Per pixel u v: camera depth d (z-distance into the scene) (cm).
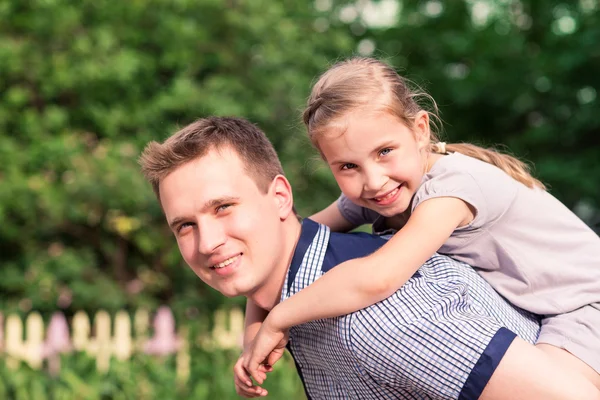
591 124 1309
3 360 582
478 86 1365
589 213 1353
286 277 211
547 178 1238
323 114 233
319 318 196
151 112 899
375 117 229
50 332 651
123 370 600
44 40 904
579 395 180
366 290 191
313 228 214
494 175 237
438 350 185
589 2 1363
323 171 886
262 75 941
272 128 924
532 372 181
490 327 187
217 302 877
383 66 241
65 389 563
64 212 859
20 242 905
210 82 903
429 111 264
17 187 841
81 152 886
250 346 221
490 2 1445
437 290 200
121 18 924
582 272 235
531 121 1448
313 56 985
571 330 222
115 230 914
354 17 1338
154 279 930
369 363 192
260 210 204
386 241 223
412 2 1436
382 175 232
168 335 678
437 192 226
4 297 921
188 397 604
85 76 865
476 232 230
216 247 199
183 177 200
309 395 224
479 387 183
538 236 237
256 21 927
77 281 865
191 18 938
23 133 895
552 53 1353
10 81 911
